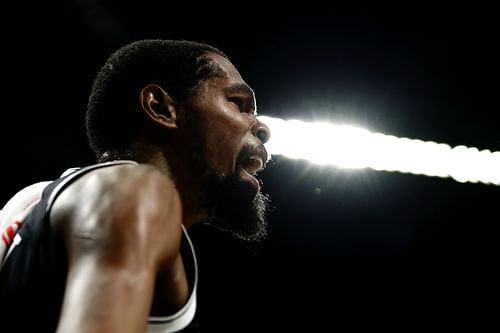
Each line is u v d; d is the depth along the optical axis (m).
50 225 1.13
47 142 5.07
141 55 1.69
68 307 0.92
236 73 1.76
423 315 6.04
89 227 1.02
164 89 1.63
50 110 5.10
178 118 1.62
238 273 5.39
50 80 5.09
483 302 6.18
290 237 5.76
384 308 5.95
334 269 5.83
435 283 6.14
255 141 1.67
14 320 1.12
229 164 1.62
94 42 5.15
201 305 5.19
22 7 4.80
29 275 1.13
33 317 1.11
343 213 5.88
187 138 1.60
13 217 1.30
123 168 1.14
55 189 1.18
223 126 1.63
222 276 5.30
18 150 4.98
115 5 5.11
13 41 4.92
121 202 1.05
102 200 1.06
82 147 5.13
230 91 1.69
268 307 5.48
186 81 1.64
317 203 5.78
